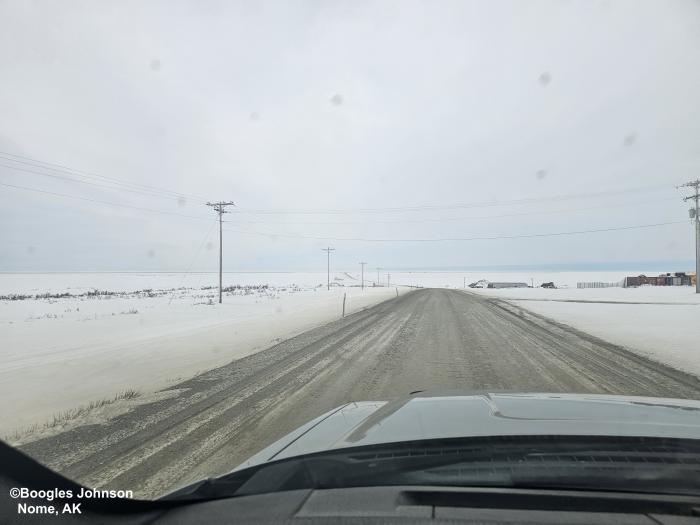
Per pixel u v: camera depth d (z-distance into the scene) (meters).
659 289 59.81
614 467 2.27
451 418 3.11
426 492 2.12
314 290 68.19
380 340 13.76
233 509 2.15
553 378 8.30
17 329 17.50
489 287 95.44
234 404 6.73
